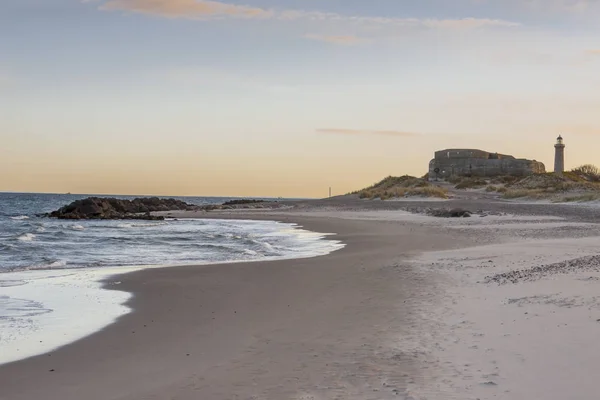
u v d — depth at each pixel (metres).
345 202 80.50
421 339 9.23
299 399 6.86
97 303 13.72
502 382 6.93
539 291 12.02
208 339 10.08
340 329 10.35
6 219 62.97
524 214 47.91
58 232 40.00
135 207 83.12
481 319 10.22
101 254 26.06
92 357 9.11
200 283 16.48
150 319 11.90
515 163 105.00
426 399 6.59
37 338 10.37
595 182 97.50
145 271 19.19
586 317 9.33
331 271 18.39
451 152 112.12
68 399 7.20
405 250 24.30
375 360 8.26
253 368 8.22
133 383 7.77
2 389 7.62
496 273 15.50
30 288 15.92
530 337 8.64
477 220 43.94
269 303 13.32
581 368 7.10
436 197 75.06
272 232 40.38
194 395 7.18
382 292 13.95
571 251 19.80
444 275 16.02
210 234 37.84
